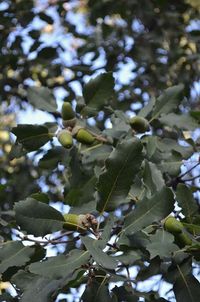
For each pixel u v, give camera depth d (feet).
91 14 4.48
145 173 2.26
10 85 4.35
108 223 2.06
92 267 2.03
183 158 2.71
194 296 2.09
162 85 4.44
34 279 2.12
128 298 2.15
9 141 4.71
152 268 2.14
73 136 2.54
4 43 4.25
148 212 2.08
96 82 2.61
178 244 2.08
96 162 2.61
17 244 2.21
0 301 2.22
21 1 4.26
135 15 4.51
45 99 2.75
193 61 4.48
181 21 4.60
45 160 2.64
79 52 4.40
